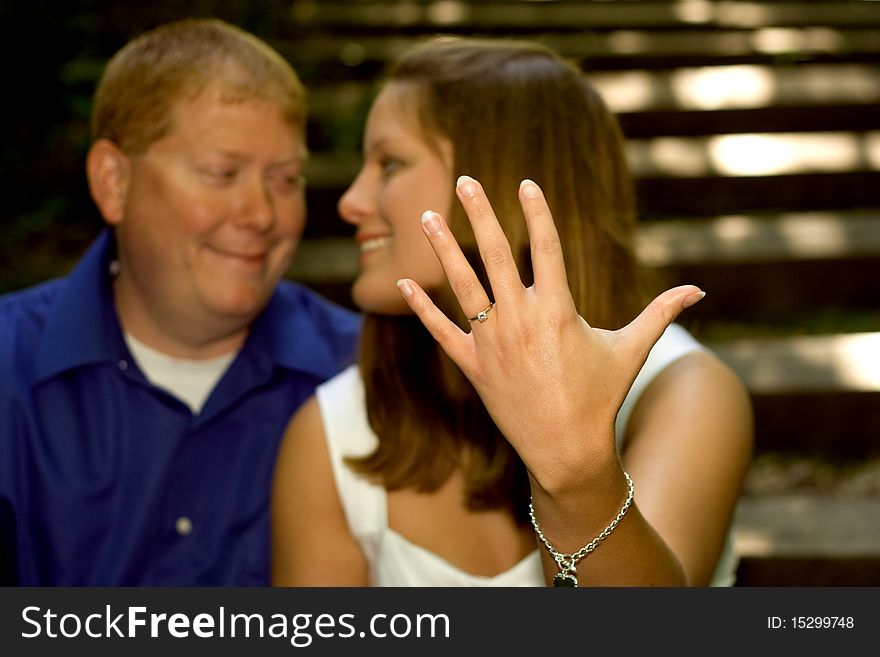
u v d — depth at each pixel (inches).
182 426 64.9
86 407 64.8
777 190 133.2
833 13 189.3
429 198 51.8
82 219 124.5
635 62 168.7
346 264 114.7
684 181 132.6
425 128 51.6
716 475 47.3
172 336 65.5
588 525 33.6
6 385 64.3
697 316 116.3
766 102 147.7
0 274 111.6
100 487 63.7
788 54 170.6
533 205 32.0
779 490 93.4
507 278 31.9
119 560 63.4
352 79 161.9
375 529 53.2
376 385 53.4
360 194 54.0
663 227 127.7
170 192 60.7
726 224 127.5
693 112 147.6
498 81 52.0
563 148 52.1
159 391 64.6
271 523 61.6
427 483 52.4
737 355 104.4
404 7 187.8
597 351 32.0
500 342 31.9
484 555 52.5
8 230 120.6
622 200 55.7
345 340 72.5
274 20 169.5
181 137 60.3
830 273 116.7
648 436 48.3
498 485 51.3
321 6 184.4
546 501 33.6
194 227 61.0
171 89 60.2
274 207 63.4
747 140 146.0
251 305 63.6
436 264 52.1
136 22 146.9
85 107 130.6
